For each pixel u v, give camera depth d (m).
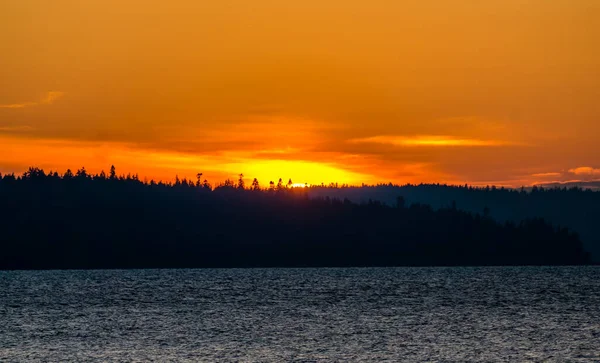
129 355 134.75
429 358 130.50
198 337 157.75
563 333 160.50
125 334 163.50
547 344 144.25
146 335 161.50
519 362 126.44
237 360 129.62
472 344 144.88
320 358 131.25
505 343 145.88
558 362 126.38
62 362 128.12
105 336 160.00
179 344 147.25
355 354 134.62
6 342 150.62
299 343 147.88
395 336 156.88
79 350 140.12
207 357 132.50
